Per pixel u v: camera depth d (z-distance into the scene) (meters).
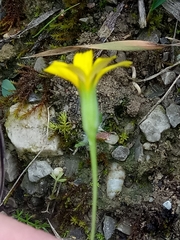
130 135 0.13
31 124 0.13
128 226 0.13
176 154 0.13
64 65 0.08
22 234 0.10
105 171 0.13
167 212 0.13
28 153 0.13
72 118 0.13
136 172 0.13
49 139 0.13
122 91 0.13
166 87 0.13
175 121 0.13
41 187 0.13
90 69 0.08
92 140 0.08
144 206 0.13
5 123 0.13
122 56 0.13
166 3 0.13
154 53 0.13
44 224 0.13
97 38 0.13
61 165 0.13
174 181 0.13
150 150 0.13
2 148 0.12
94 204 0.08
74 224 0.13
